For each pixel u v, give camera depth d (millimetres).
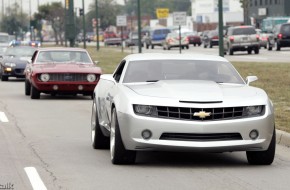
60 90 41094
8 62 58562
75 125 29688
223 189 16469
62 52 43438
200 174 18359
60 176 18188
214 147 18406
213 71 21562
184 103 18531
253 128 18625
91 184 17109
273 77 48750
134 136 18641
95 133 22781
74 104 39469
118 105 19297
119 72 22812
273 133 19281
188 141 18422
